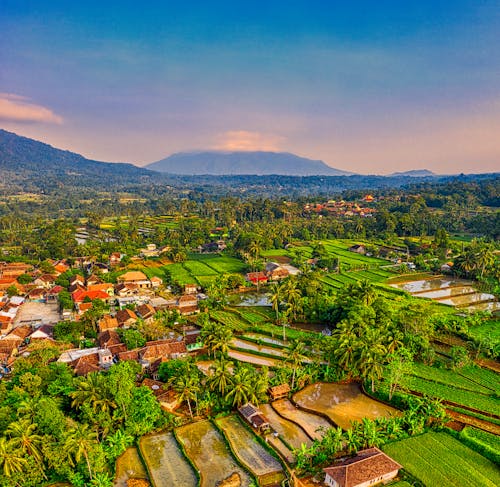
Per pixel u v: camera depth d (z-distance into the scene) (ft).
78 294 473.67
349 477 178.81
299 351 276.82
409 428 222.48
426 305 419.95
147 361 307.58
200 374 286.87
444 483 183.32
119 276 561.43
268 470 199.93
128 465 207.82
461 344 333.62
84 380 241.76
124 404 225.35
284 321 370.73
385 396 257.75
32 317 436.76
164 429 234.58
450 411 239.71
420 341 304.50
